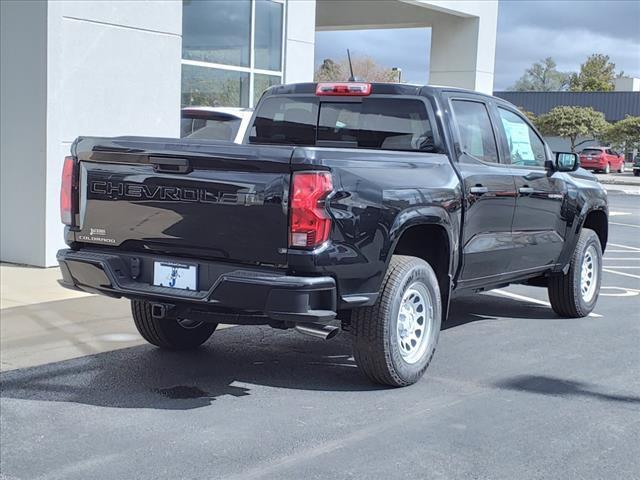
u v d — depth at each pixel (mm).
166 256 5375
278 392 5730
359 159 5281
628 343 7395
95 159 5570
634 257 14117
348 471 4387
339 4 23688
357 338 5586
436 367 6434
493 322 8234
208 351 6797
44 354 6551
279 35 14180
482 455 4633
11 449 4652
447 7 20094
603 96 65938
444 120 6371
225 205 5078
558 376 6254
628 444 4848
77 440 4801
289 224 4914
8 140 10344
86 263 5504
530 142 7648
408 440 4840
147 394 5645
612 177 46938
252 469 4398
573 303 8312
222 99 13305
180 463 4477
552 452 4699
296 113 7098
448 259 6117
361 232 5184
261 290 4910
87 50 10484
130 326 7480
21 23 10117
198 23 12797
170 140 5336
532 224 7352
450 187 6051
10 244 10445
